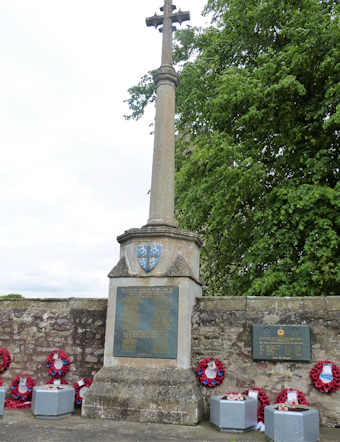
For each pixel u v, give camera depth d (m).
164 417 6.41
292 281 9.16
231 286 11.13
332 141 10.27
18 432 5.64
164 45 8.87
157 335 7.08
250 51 12.05
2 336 8.59
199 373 7.04
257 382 6.92
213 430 6.04
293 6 10.72
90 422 6.38
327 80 9.83
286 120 10.30
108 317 7.42
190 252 7.63
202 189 11.29
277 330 6.98
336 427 6.38
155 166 8.10
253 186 10.32
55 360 8.11
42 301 8.69
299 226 9.13
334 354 6.71
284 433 5.22
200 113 12.75
